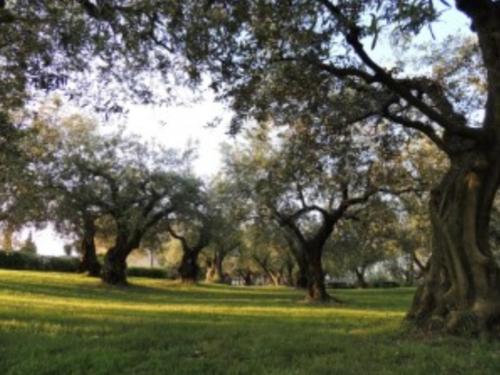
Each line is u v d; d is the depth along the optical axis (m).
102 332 11.76
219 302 29.22
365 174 23.55
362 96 14.66
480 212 12.13
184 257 52.16
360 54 11.46
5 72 14.23
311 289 31.73
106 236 49.50
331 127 16.11
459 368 8.45
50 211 40.59
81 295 30.80
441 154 25.30
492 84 12.09
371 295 42.12
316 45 11.75
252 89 13.81
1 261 61.38
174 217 43.97
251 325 14.02
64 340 10.48
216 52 12.46
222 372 8.35
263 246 49.62
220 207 42.12
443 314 12.01
